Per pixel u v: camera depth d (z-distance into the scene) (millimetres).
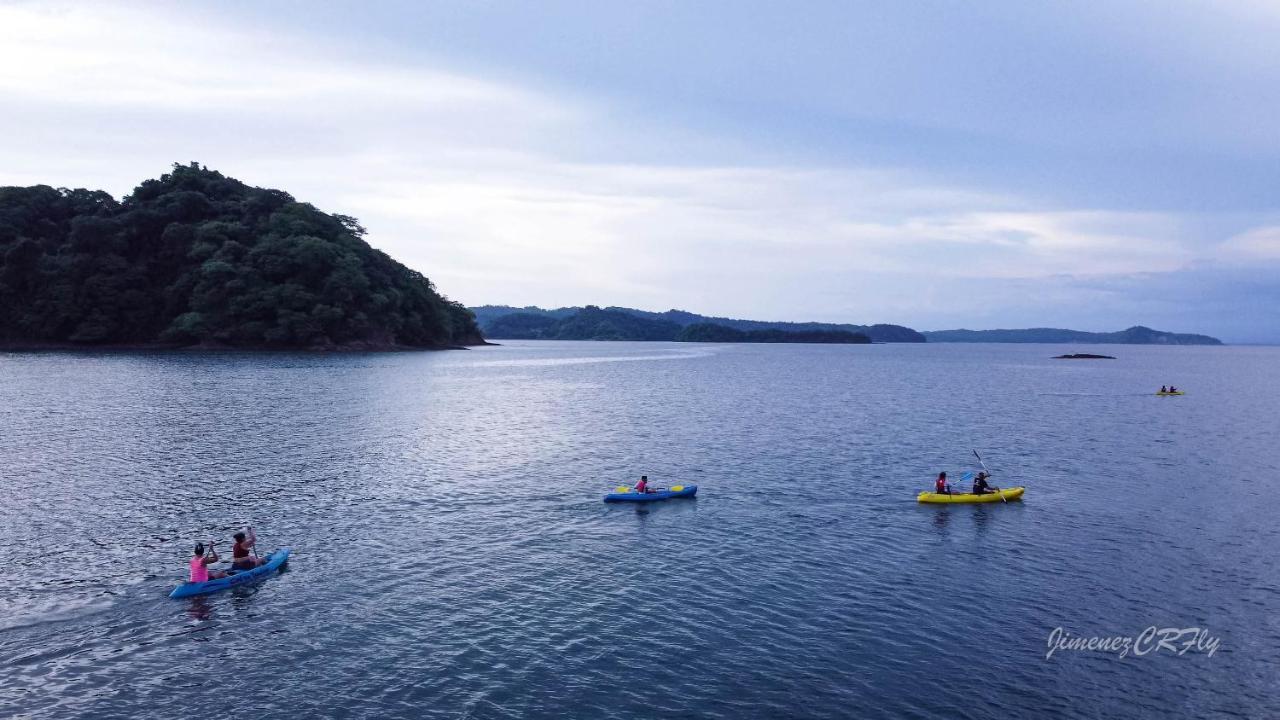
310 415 62750
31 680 18312
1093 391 99875
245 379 93625
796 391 96000
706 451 48469
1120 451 49750
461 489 37156
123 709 17141
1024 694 18062
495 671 18891
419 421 60938
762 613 22453
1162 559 27500
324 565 26172
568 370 138125
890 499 35969
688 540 29359
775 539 29594
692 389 97875
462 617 22031
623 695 17828
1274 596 24047
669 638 20750
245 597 23375
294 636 20828
